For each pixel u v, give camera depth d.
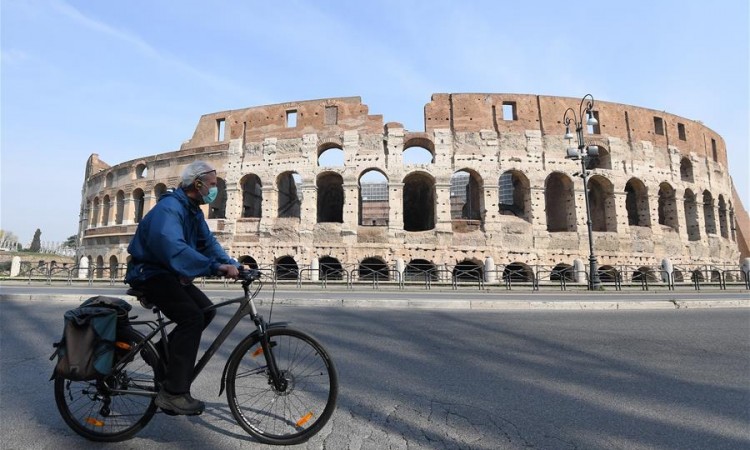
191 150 37.66
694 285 25.41
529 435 3.82
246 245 34.06
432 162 35.09
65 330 3.51
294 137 35.53
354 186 33.91
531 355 6.99
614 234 34.28
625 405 4.66
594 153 23.67
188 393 3.51
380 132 34.59
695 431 3.96
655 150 37.53
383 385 5.30
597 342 8.02
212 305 3.81
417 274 32.22
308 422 3.76
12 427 3.89
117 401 3.69
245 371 3.83
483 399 4.82
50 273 26.25
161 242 3.42
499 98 35.59
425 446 3.56
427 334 8.70
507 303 13.23
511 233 33.31
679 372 6.03
